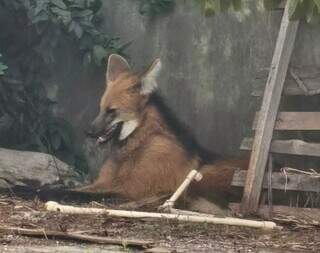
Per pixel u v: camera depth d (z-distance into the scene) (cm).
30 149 1312
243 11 1252
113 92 1187
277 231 922
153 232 871
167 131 1179
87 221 914
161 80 1293
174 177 1153
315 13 704
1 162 1184
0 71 1193
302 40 1202
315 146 1084
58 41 1333
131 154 1175
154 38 1300
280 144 1095
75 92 1333
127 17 1314
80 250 752
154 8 1288
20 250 745
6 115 1312
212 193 1146
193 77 1279
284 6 1130
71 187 1177
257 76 1132
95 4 1308
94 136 1183
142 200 1127
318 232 938
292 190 1100
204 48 1273
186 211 1038
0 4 1310
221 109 1266
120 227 895
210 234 879
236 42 1259
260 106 1229
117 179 1175
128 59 1309
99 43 1302
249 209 1073
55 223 888
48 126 1318
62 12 1280
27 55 1326
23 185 1146
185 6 1280
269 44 1243
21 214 942
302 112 1097
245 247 813
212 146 1271
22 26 1325
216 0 727
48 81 1336
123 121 1179
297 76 1112
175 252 757
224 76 1265
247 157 1191
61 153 1322
